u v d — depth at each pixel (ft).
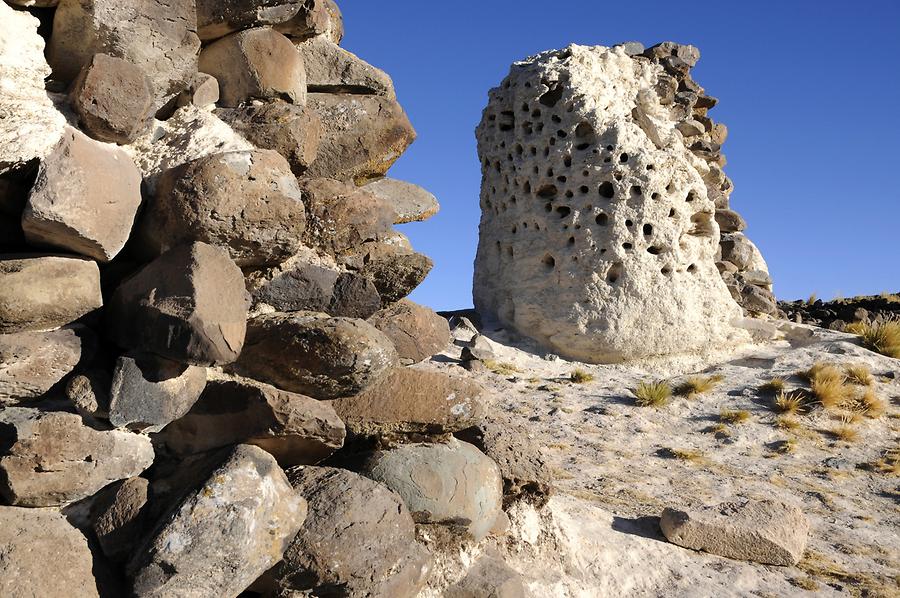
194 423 10.98
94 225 9.53
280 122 12.64
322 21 14.08
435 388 13.39
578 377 40.11
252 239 10.95
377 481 12.91
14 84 9.85
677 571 18.01
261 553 9.99
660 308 42.73
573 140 43.93
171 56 11.51
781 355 43.19
